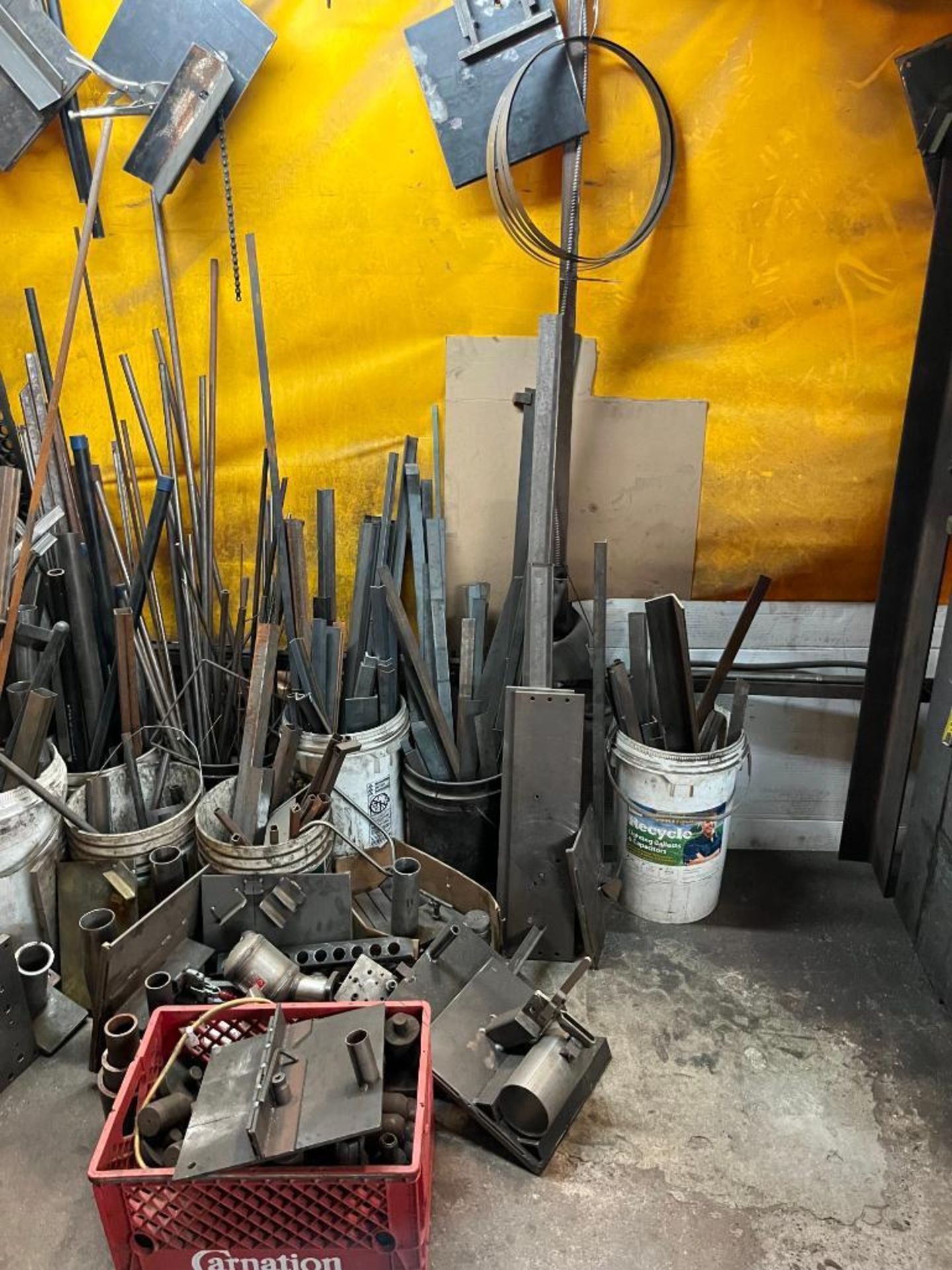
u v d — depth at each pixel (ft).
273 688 7.19
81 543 7.32
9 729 6.66
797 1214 5.35
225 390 7.52
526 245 6.65
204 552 7.54
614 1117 5.96
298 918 6.56
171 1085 5.37
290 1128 4.50
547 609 6.85
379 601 7.50
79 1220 5.34
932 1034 6.62
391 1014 5.49
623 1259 5.11
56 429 7.21
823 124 6.70
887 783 7.93
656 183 6.86
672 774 7.08
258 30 6.43
